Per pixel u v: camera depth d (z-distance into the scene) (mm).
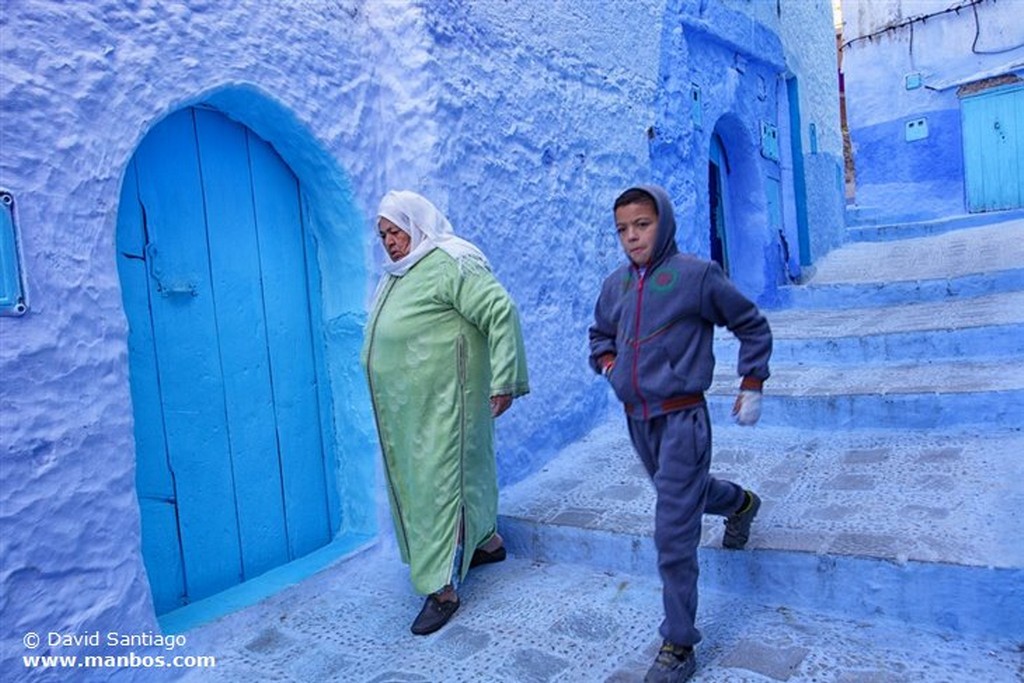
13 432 2127
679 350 2348
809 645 2461
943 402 3949
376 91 3484
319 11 3221
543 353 4289
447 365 2865
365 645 2723
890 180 12516
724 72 6773
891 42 12258
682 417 2352
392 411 2906
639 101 5297
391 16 3520
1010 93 11109
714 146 7320
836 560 2650
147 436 2742
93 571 2307
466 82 3750
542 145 4332
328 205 3342
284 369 3285
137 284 2717
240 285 3098
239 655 2686
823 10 9688
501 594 3043
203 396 2945
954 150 11805
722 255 7430
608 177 4941
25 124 2199
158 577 2779
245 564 3098
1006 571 2387
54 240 2252
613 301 2533
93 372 2330
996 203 11414
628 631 2684
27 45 2223
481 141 3846
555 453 4344
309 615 2953
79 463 2281
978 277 6066
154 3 2578
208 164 2979
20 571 2131
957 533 2699
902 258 8328
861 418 4156
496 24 4012
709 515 3215
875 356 5055
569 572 3203
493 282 2867
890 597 2570
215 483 2984
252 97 2939
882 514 2979
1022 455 3389
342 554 3299
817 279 8211
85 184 2340
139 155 2736
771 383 4742
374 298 3102
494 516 3150
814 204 9039
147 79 2537
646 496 3594
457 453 2873
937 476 3311
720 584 2885
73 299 2291
